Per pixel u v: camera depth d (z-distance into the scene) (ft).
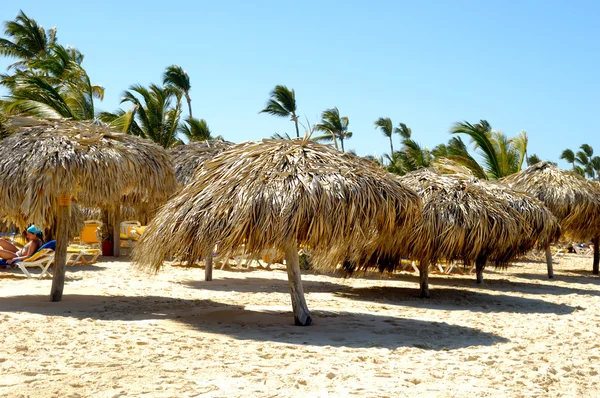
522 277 52.39
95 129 27.68
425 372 16.40
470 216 33.73
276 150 23.62
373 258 36.01
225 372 15.64
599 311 31.53
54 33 116.06
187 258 22.88
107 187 25.66
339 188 21.42
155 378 14.70
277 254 24.43
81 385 13.78
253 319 24.59
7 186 24.77
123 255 57.31
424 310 30.19
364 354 18.54
